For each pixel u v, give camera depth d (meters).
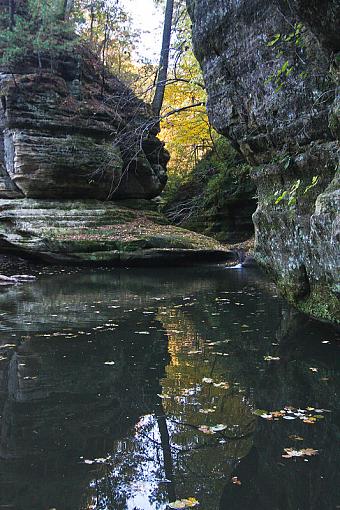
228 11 6.62
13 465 2.81
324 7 4.20
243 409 3.63
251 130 6.84
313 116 5.51
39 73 16.03
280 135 6.22
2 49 15.83
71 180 16.02
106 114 17.03
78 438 3.16
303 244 5.88
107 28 19.80
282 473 2.71
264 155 6.83
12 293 9.75
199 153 27.06
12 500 2.44
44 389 4.10
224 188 20.61
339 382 4.21
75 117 16.11
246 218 20.17
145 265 15.27
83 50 18.34
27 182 15.26
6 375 4.48
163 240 15.54
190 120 21.00
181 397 3.90
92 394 3.97
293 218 6.01
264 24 5.98
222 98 7.27
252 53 6.36
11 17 16.38
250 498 2.46
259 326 6.44
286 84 5.86
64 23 16.89
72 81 17.08
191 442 3.11
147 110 18.98
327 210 4.70
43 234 14.70
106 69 19.44
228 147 21.06
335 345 5.39
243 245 18.05
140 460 2.87
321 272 5.57
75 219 15.63
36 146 15.23
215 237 20.86
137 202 18.91
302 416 3.49
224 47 6.95
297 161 5.92
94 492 2.51
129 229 16.14
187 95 20.98
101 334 6.08
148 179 19.16
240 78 6.80
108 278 12.49
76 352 5.25
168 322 6.80
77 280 12.03
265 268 6.91
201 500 2.46
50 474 2.71
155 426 3.35
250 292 9.79
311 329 6.14
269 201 6.60
